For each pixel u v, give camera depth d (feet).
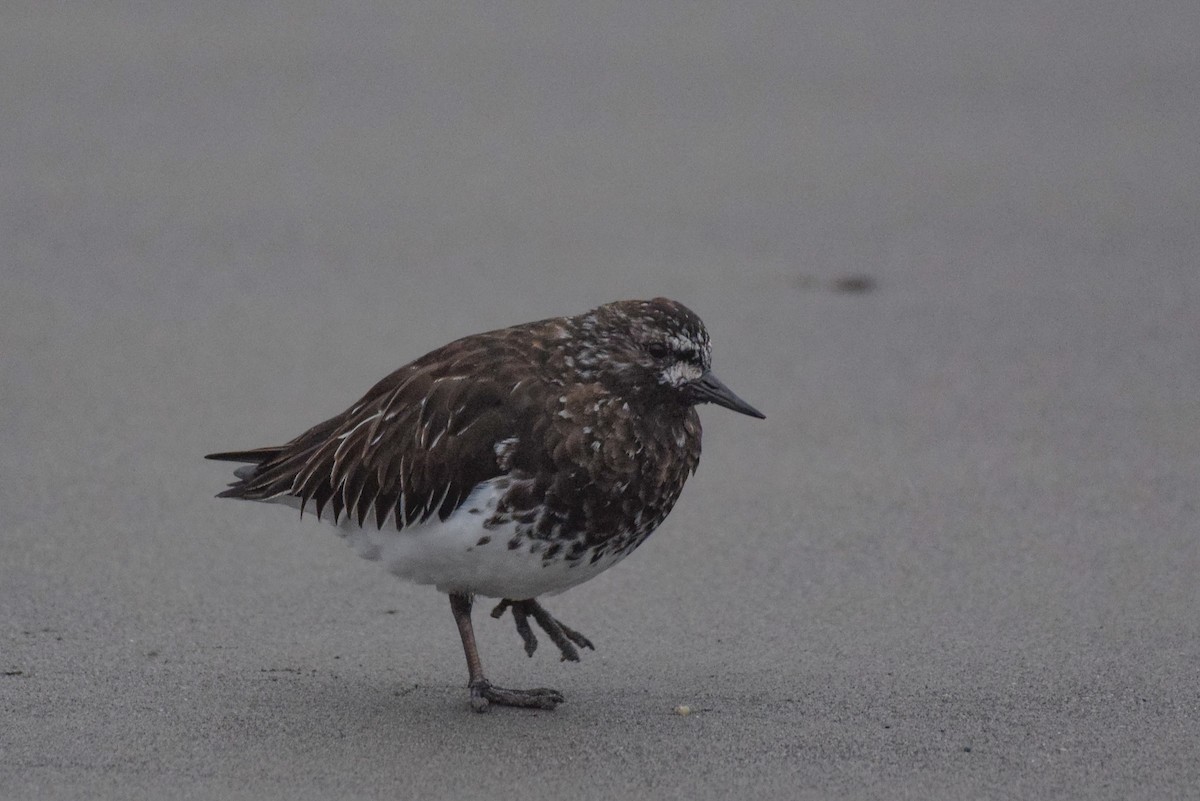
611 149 67.41
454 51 82.28
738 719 27.09
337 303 50.49
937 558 34.22
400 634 30.91
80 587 32.30
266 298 50.90
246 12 89.15
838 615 31.60
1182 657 29.25
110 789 24.20
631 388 26.68
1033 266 53.67
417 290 51.60
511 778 24.91
